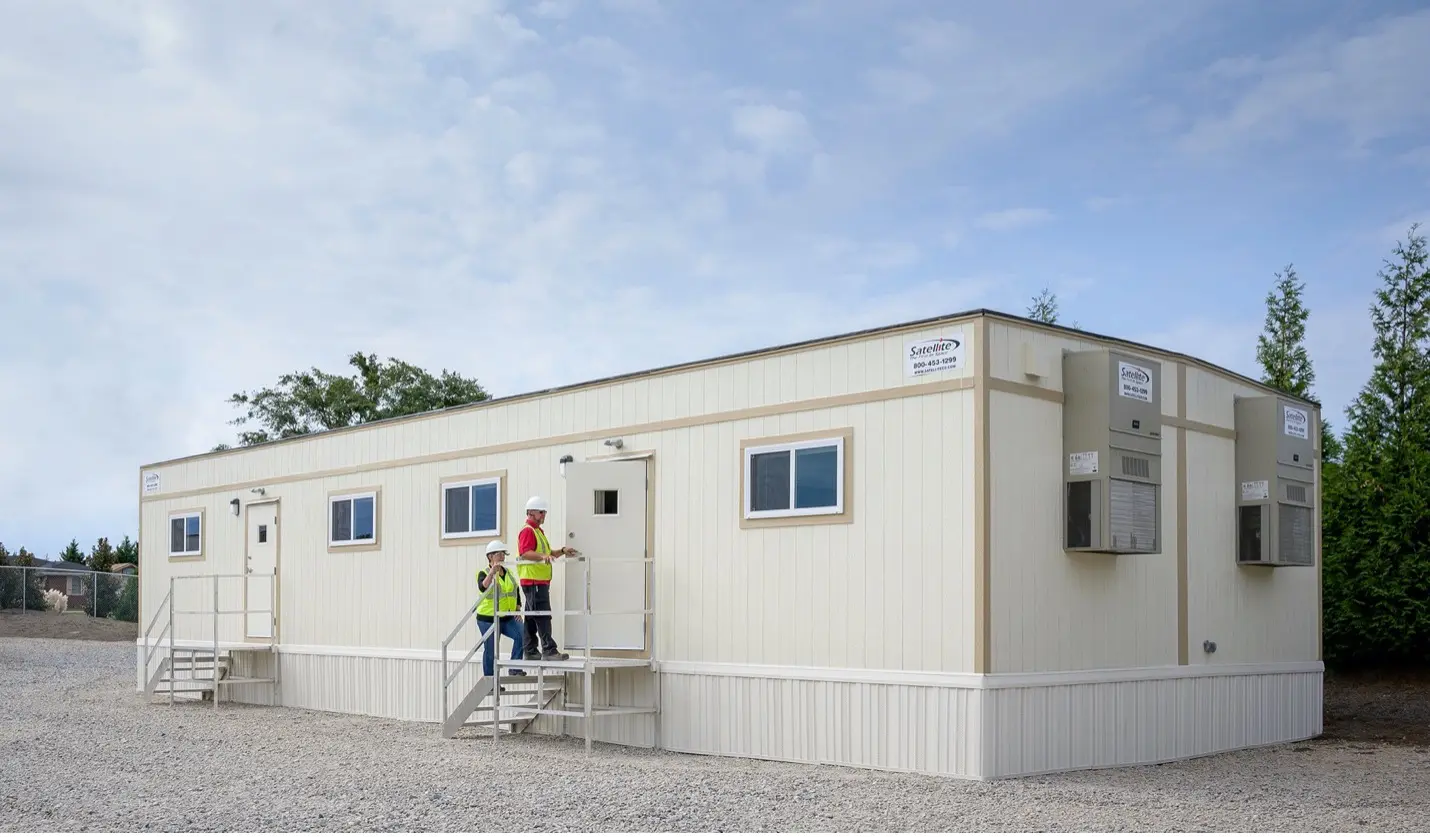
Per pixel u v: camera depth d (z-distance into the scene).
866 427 11.57
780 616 12.12
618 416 13.88
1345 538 17.50
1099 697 11.71
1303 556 14.42
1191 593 13.16
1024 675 10.87
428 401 40.03
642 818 8.76
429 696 15.91
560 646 14.08
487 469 15.42
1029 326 11.34
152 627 20.33
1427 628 16.66
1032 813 8.98
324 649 17.66
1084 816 8.89
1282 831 8.46
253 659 18.98
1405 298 20.72
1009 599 10.83
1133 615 12.26
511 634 13.76
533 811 9.01
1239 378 14.39
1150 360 11.99
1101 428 11.36
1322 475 18.14
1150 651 12.45
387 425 16.98
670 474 13.25
